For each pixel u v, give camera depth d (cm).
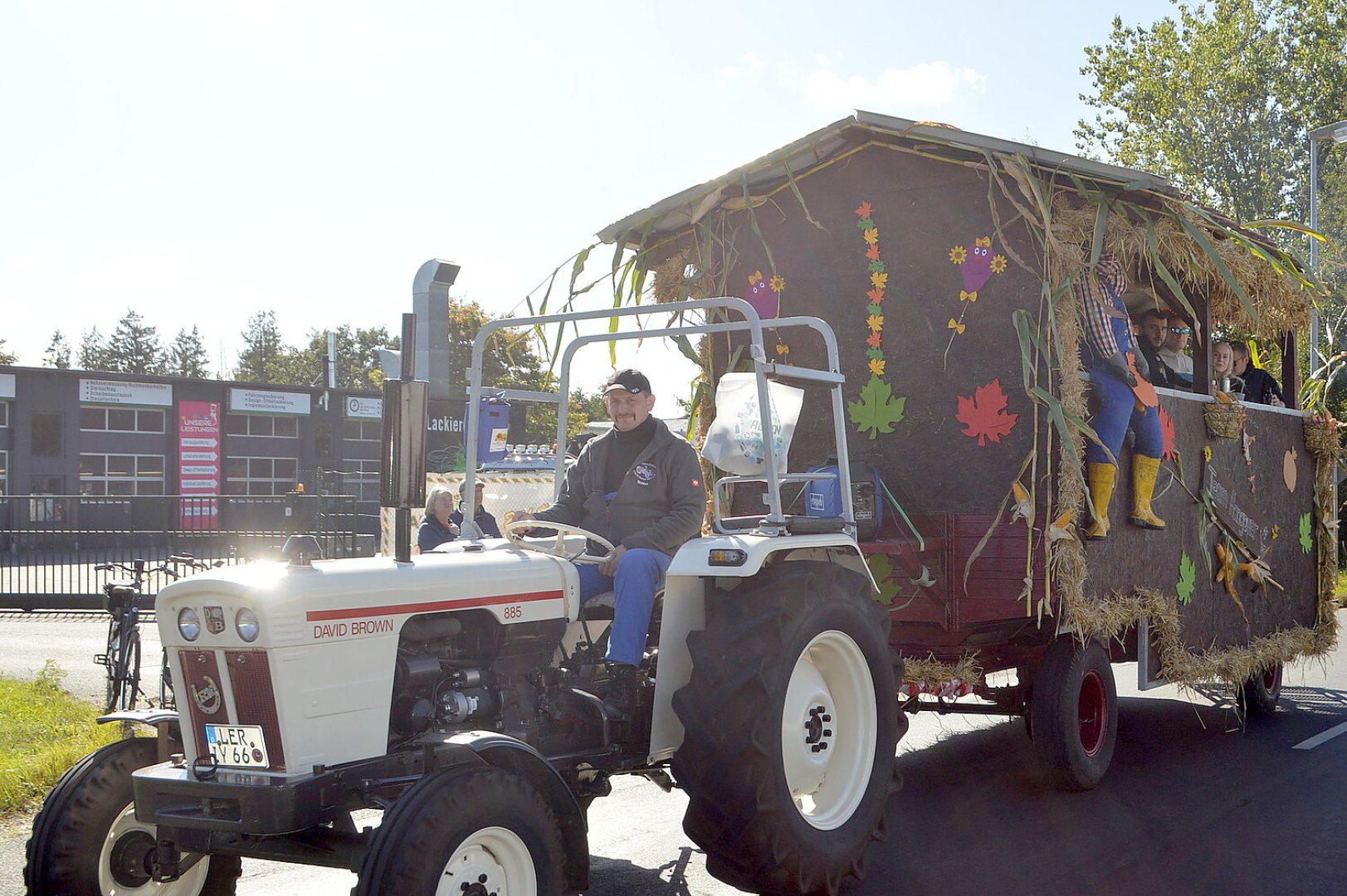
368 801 345
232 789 336
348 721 356
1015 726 798
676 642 439
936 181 599
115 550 1809
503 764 354
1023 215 560
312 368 9925
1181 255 623
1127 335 607
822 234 636
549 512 496
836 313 631
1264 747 717
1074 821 553
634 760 432
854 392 624
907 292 608
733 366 641
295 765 342
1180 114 3106
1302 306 760
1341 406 1830
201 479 3366
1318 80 3038
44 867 363
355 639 358
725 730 408
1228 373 824
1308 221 2533
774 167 622
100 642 1330
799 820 423
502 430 496
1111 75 3253
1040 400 557
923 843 525
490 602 399
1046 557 548
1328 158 2578
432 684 383
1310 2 3062
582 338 530
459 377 4288
